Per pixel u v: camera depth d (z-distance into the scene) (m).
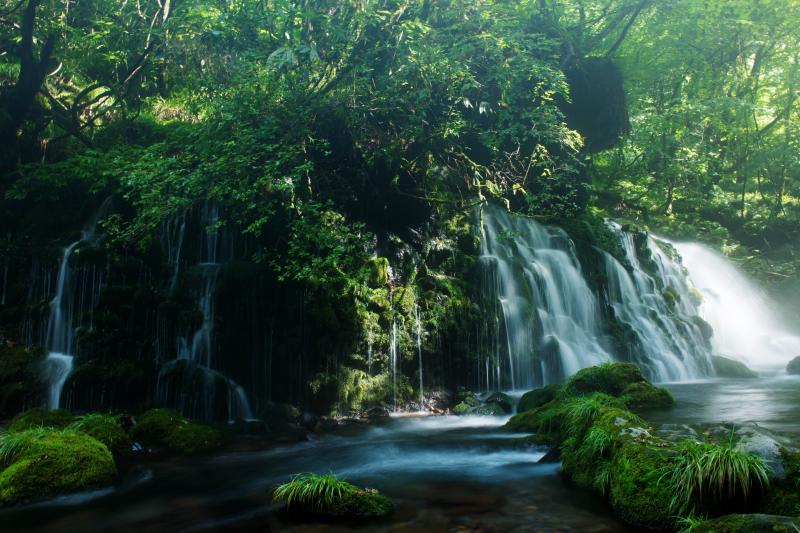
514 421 9.42
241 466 7.64
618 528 5.19
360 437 9.33
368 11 11.73
